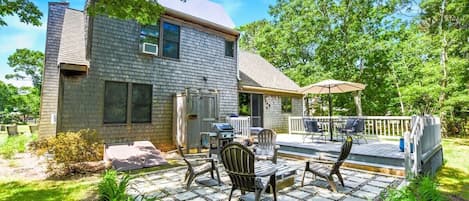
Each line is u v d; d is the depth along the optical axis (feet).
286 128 45.42
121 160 20.66
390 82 52.70
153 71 28.86
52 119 26.78
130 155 21.81
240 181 12.00
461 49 38.58
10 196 13.75
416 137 17.71
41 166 21.08
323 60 57.57
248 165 11.31
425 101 44.27
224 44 36.35
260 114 41.86
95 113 24.62
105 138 25.04
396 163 18.31
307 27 57.82
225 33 36.42
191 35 32.50
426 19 45.24
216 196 13.55
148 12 18.74
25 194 14.07
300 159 23.93
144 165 20.67
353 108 60.49
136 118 27.48
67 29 28.48
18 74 93.04
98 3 17.26
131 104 27.07
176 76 30.76
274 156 18.75
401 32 51.16
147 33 28.71
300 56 62.69
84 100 24.03
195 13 34.09
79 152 18.88
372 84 55.77
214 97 30.99
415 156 17.12
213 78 34.47
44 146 18.38
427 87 39.99
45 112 26.68
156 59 29.17
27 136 36.14
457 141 39.42
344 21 55.36
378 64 54.03
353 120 28.22
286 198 13.15
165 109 29.68
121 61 26.55
